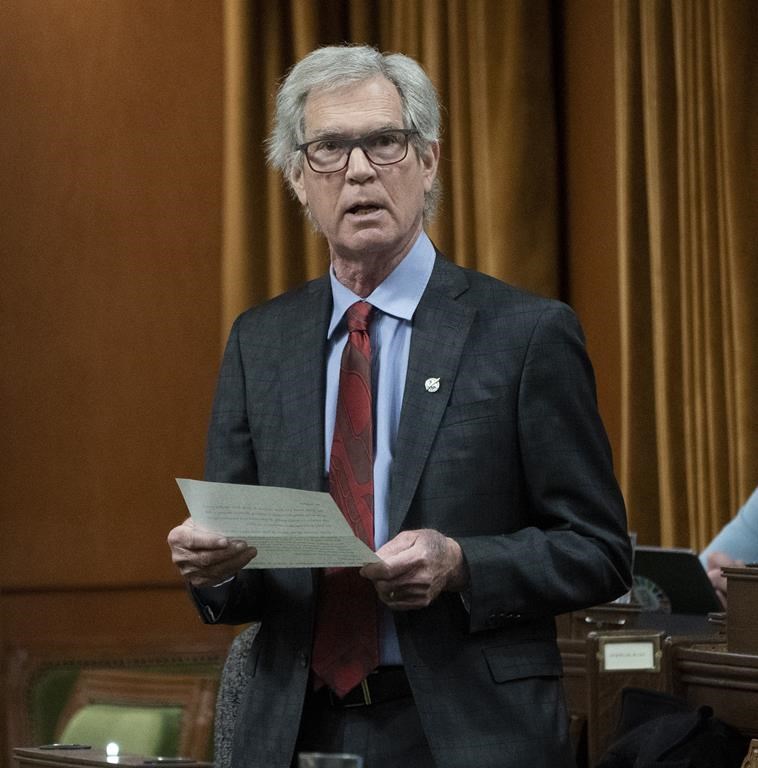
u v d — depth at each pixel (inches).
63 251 621.0
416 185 262.2
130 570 623.8
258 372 269.7
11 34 617.0
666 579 426.3
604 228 598.9
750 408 502.0
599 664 355.3
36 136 618.8
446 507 245.6
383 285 262.4
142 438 630.5
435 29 618.2
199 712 447.2
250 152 629.0
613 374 596.4
